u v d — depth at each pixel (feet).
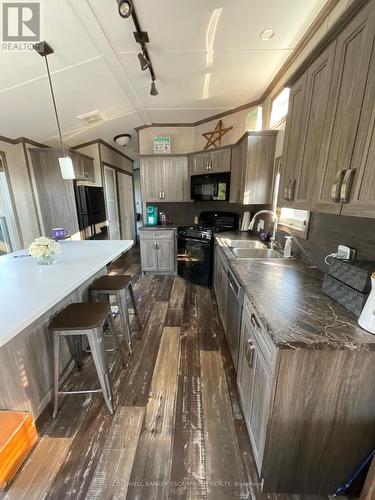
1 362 4.20
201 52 6.83
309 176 4.40
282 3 5.12
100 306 5.47
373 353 3.02
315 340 2.92
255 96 9.90
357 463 3.55
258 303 3.90
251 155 8.63
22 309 3.74
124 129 13.67
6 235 11.17
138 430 4.76
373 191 2.81
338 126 3.51
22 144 11.21
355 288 3.51
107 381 5.13
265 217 9.70
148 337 7.82
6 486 3.85
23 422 4.24
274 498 3.75
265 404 3.49
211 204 13.51
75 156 12.05
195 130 13.19
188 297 10.71
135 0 4.91
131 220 22.43
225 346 7.30
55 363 4.85
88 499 3.70
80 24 5.49
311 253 5.99
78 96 8.86
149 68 7.28
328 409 3.28
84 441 4.54
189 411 5.17
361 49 2.98
